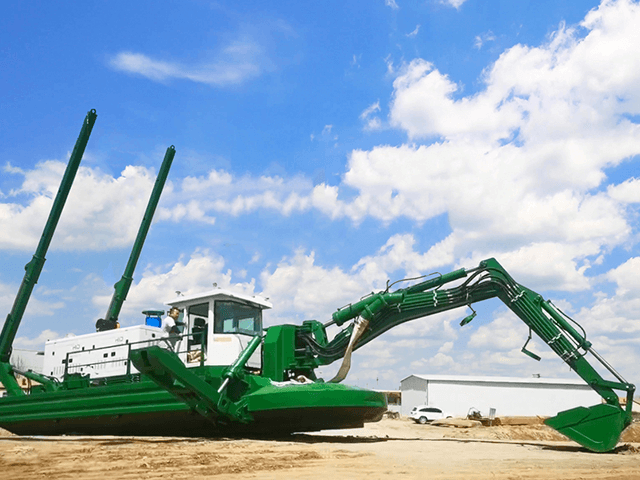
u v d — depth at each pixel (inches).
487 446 640.4
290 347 657.6
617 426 563.5
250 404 599.2
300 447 502.6
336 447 528.1
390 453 492.7
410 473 348.8
